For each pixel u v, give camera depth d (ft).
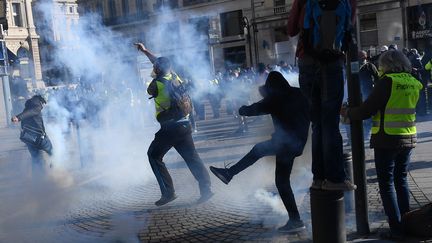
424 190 20.17
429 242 14.62
